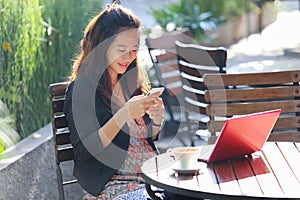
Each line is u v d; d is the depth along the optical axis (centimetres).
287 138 367
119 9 296
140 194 285
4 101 377
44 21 450
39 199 360
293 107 368
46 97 433
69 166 399
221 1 959
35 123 414
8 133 366
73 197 400
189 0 912
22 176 345
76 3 500
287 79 369
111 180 292
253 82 368
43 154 373
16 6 393
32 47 411
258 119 267
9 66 383
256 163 272
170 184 245
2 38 377
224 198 232
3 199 322
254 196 228
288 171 260
